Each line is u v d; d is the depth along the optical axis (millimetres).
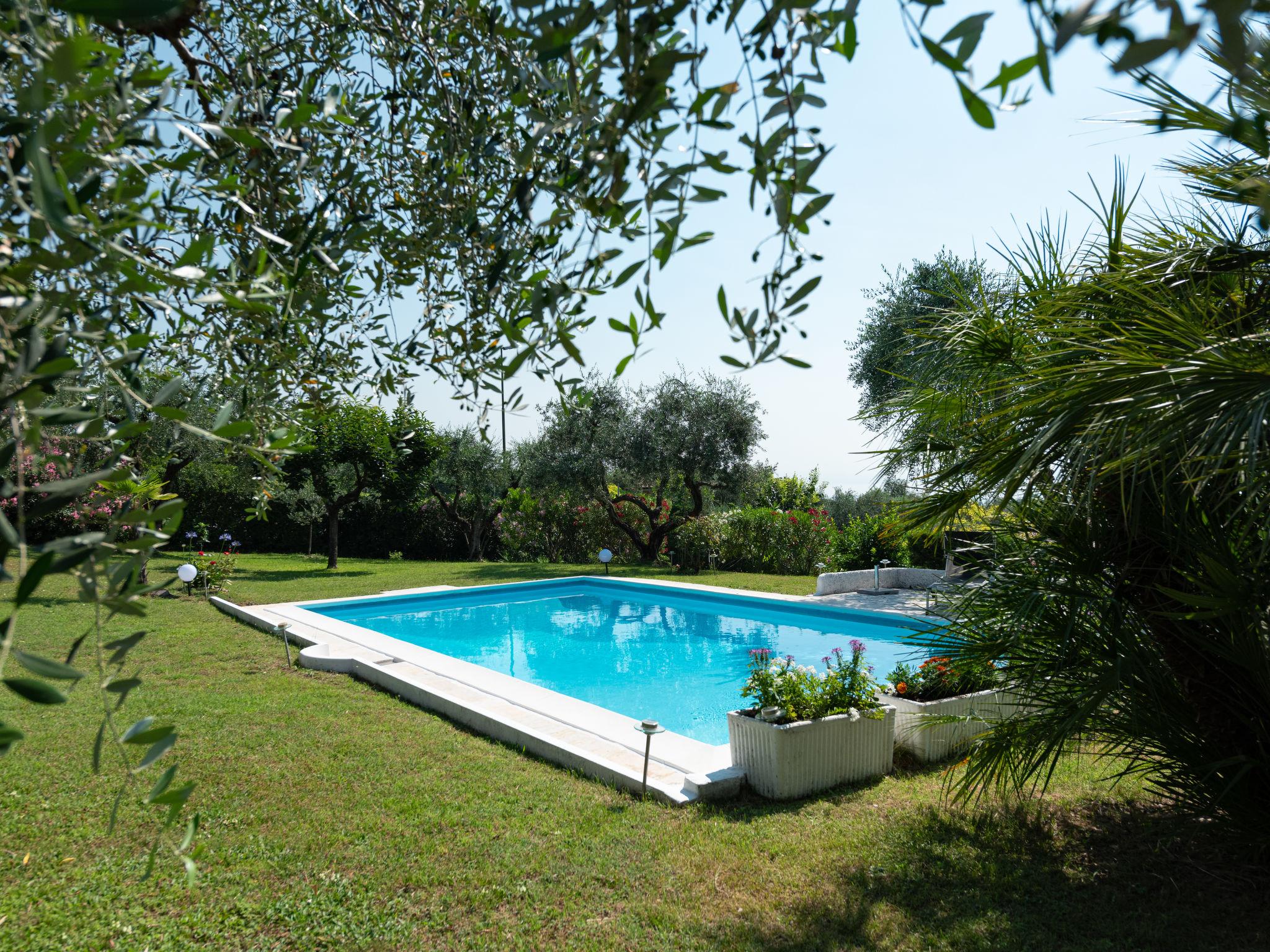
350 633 10414
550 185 1411
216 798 4879
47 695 812
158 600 12961
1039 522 3621
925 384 3873
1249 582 2941
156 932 3420
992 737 3992
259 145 1161
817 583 14680
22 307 869
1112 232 3406
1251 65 792
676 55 956
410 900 3711
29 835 4316
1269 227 766
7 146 945
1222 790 3395
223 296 1083
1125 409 2689
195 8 1712
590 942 3363
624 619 14570
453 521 25156
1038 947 3211
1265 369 2535
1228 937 3201
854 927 3420
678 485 22484
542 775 5371
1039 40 654
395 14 1918
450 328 2213
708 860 4082
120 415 1255
